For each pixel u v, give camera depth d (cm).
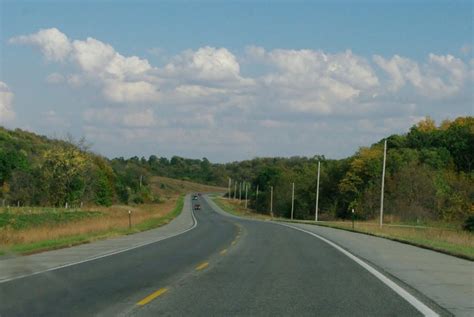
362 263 2052
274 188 13025
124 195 13075
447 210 8375
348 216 10288
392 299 1277
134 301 1247
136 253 2480
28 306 1189
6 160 8612
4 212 6119
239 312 1117
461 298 1295
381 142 11475
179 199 17650
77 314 1103
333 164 11625
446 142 10150
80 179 8369
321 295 1328
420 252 2525
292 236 3822
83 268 1892
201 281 1572
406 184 8819
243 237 3703
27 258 2234
